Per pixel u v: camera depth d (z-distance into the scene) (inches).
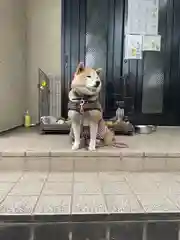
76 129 77.2
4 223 48.9
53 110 126.4
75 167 75.2
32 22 121.6
